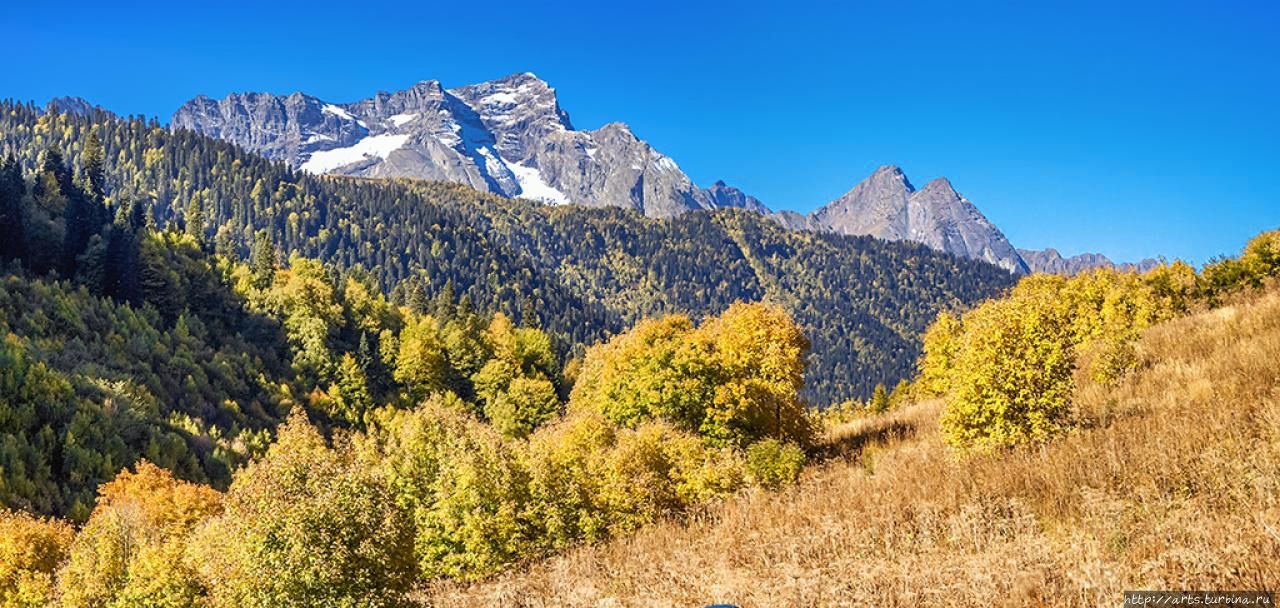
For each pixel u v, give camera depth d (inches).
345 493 660.7
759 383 1467.8
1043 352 819.4
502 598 760.3
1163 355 1179.9
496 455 982.4
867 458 1095.0
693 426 1515.7
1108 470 621.0
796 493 947.3
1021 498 629.9
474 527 930.7
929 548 586.2
